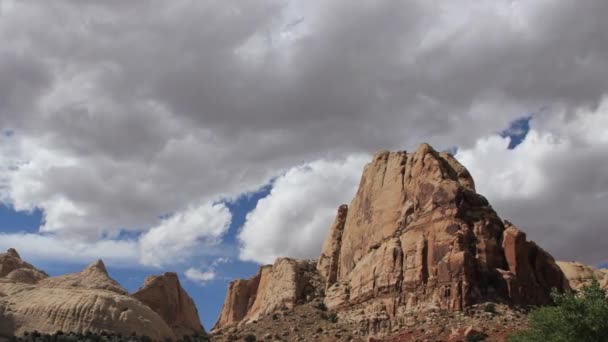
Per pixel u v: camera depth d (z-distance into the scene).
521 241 110.31
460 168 122.56
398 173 125.25
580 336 68.81
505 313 99.81
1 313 121.31
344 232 139.38
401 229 117.81
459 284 103.06
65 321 120.94
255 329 122.50
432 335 97.69
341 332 110.31
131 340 116.94
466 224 110.00
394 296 109.44
